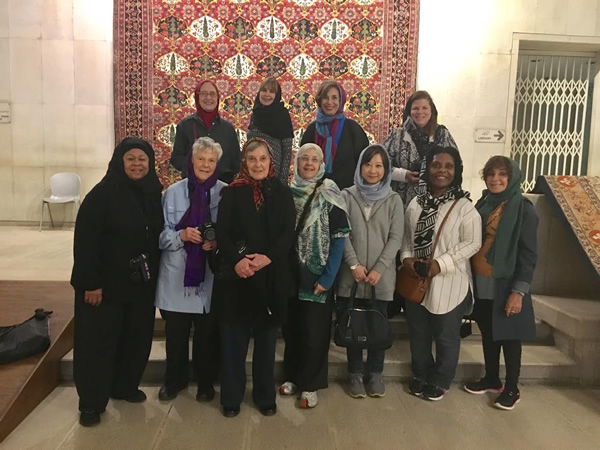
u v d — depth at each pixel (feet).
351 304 9.12
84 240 7.98
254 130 11.66
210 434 8.07
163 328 11.28
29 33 20.12
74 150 20.75
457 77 20.59
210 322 8.96
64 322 10.49
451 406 9.23
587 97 22.22
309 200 8.80
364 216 9.28
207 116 11.90
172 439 7.91
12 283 12.25
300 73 20.16
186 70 20.02
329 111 10.97
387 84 20.25
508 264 8.92
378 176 9.12
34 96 20.44
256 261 8.05
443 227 9.07
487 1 20.34
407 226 9.57
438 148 9.28
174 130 20.18
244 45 20.02
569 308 11.12
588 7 20.49
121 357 8.94
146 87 20.01
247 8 19.88
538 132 22.45
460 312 9.13
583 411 9.16
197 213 8.76
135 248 8.32
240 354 8.57
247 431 8.18
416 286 9.09
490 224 9.17
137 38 19.81
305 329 8.89
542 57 22.04
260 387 8.71
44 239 18.58
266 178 8.42
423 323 9.44
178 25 19.84
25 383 8.55
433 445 7.89
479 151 21.04
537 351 11.03
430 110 10.65
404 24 20.10
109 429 8.18
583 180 12.64
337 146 10.94
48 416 8.59
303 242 8.66
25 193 21.02
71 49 20.21
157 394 9.46
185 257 8.77
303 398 9.03
